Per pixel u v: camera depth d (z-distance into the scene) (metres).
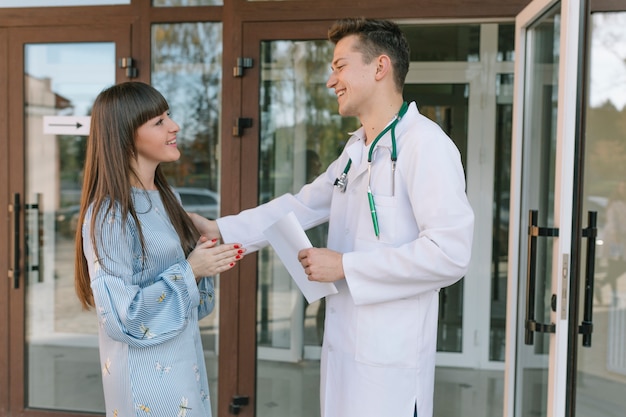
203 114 2.94
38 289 3.07
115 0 2.89
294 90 2.88
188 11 2.85
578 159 1.87
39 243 3.05
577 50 1.84
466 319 4.13
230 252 1.54
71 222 3.04
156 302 1.41
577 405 2.58
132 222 1.43
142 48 2.88
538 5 2.11
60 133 2.98
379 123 1.56
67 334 3.10
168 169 2.99
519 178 2.36
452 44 3.97
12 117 2.97
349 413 1.52
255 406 2.87
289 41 2.80
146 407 1.42
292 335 3.01
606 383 2.57
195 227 1.74
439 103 4.04
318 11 2.70
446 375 3.95
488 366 4.11
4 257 3.01
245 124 2.78
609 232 2.57
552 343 1.92
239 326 2.86
